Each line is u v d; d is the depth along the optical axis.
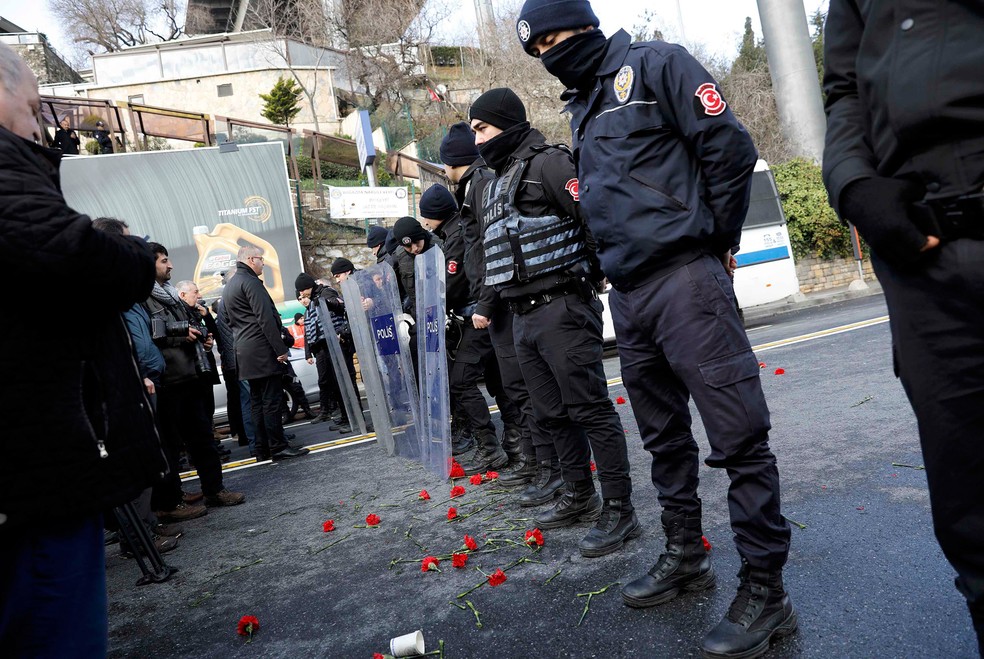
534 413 3.85
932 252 1.34
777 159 23.30
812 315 13.51
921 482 3.35
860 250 17.47
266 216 14.07
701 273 2.27
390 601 3.03
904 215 1.32
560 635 2.46
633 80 2.29
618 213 2.32
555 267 3.16
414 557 3.51
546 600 2.76
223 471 6.82
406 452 5.95
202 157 13.95
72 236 1.57
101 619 1.69
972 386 1.35
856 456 3.90
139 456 1.75
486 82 24.86
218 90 29.17
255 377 6.82
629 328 2.49
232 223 13.88
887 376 5.83
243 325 6.82
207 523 4.83
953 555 1.45
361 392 12.42
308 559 3.77
